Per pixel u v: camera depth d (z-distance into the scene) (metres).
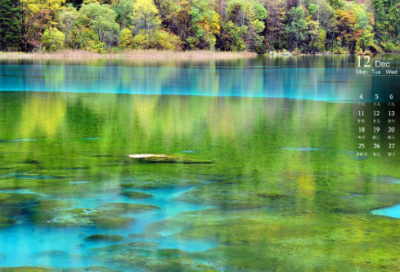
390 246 5.10
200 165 8.70
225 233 5.49
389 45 110.69
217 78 29.88
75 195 6.90
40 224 5.73
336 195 6.98
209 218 5.98
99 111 15.03
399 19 116.06
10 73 32.69
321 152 9.67
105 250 5.00
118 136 11.18
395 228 5.65
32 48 75.38
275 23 103.88
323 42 101.88
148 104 16.86
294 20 102.31
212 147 10.11
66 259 4.78
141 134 11.42
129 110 15.34
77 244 5.15
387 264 4.64
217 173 8.15
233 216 6.07
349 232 5.53
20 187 7.27
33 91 21.11
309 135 11.42
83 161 8.89
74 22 76.38
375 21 111.81
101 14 79.69
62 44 72.88
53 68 39.06
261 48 101.75
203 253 4.93
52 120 13.28
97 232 5.49
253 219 5.96
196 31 92.69
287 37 103.75
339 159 9.12
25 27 74.69
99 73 33.53
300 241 5.25
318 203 6.61
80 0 94.00
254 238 5.34
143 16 84.50
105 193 7.02
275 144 10.41
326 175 8.05
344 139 10.88
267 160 9.05
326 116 14.32
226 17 100.25
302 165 8.72
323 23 103.19
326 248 5.05
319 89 23.03
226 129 12.14
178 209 6.33
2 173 8.05
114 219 5.91
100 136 11.16
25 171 8.19
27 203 6.52
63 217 5.97
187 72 35.50
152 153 9.52
